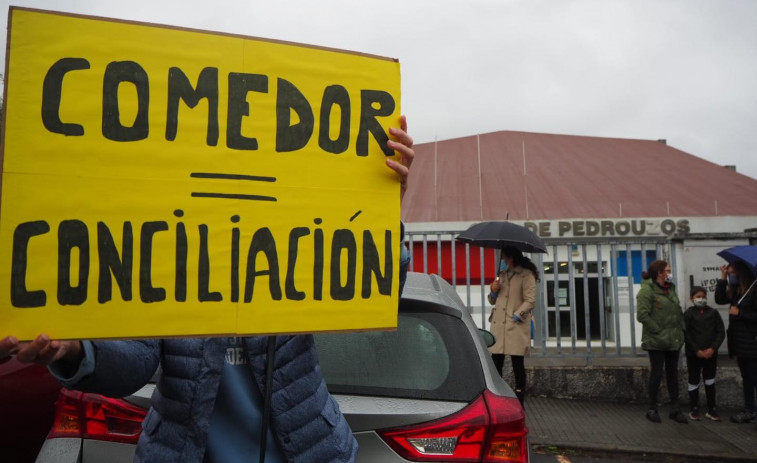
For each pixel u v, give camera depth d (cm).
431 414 252
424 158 2483
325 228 194
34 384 481
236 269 183
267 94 192
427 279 344
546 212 1831
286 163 192
